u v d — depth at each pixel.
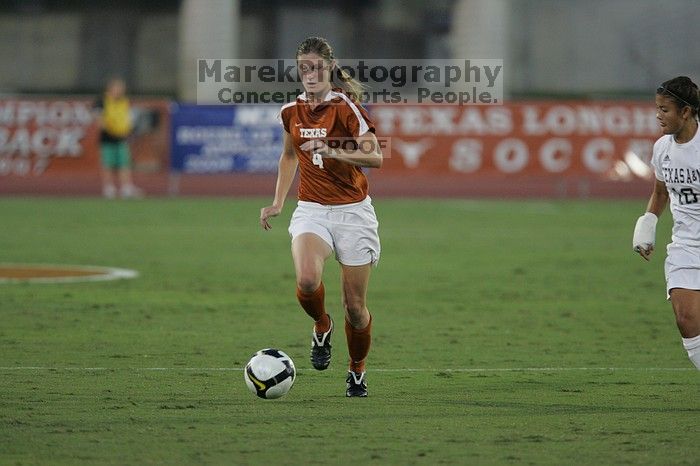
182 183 105.25
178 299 45.78
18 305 43.59
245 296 46.84
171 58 148.38
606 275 54.28
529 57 150.62
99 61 148.38
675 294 25.36
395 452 22.27
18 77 148.12
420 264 57.81
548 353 34.91
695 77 150.00
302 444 22.89
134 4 147.88
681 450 22.50
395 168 95.62
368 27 149.38
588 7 150.88
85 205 89.25
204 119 96.75
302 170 27.47
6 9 147.62
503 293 48.28
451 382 30.14
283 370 26.97
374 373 31.42
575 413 26.16
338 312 43.22
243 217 81.56
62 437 23.38
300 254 26.92
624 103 96.00
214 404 26.92
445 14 148.88
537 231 73.69
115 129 95.12
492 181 102.75
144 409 26.25
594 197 100.50
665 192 26.88
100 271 54.03
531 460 21.69
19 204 89.38
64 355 33.75
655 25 150.38
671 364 33.16
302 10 148.12
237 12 141.75
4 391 28.28
